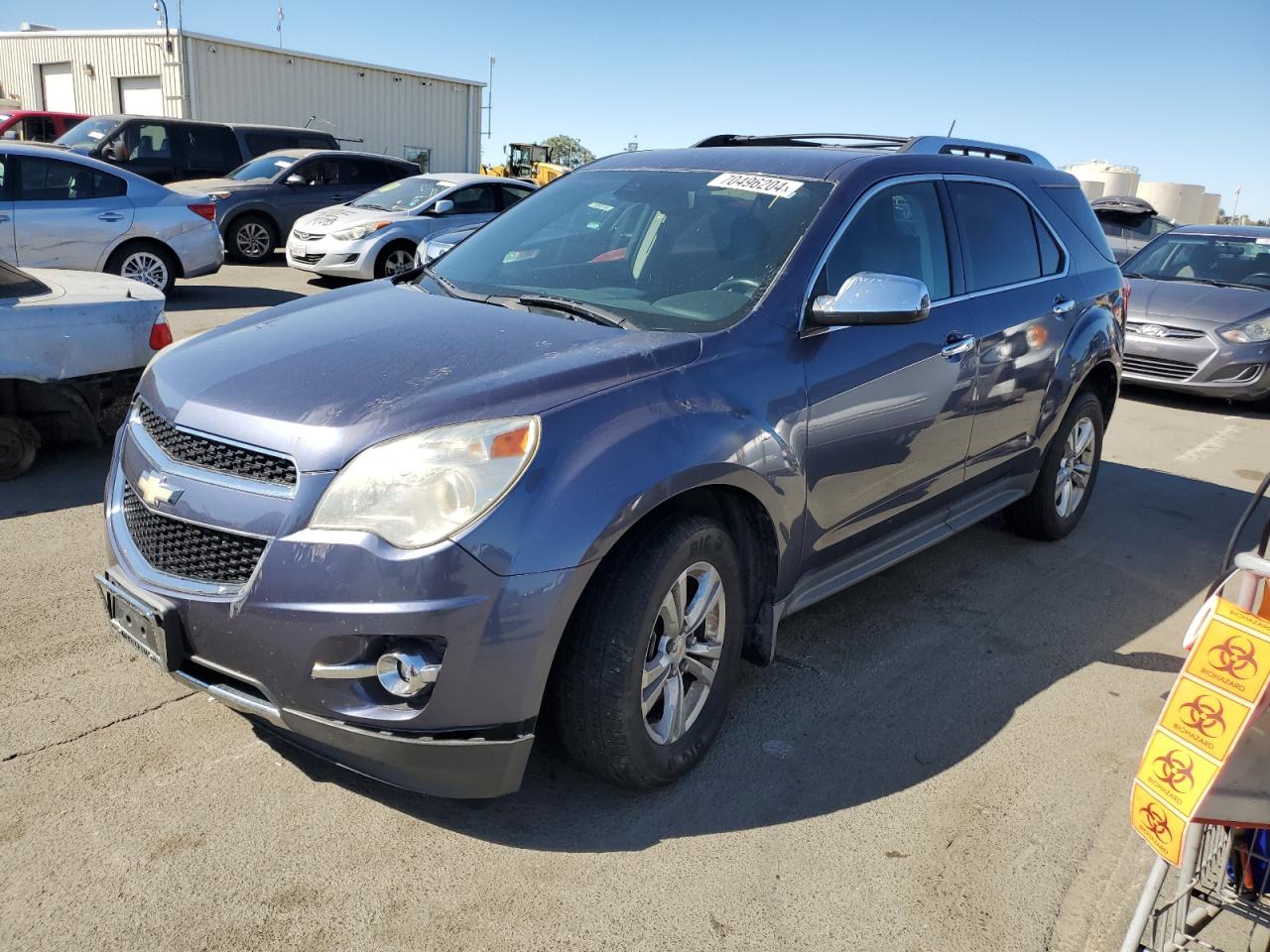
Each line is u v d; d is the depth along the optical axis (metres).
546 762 2.99
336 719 2.36
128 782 2.75
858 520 3.51
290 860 2.49
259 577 2.37
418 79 24.41
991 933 2.41
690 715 2.91
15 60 25.84
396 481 2.33
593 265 3.53
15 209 9.32
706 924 2.37
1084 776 3.09
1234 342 8.62
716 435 2.74
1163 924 1.86
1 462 5.09
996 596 4.49
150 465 2.68
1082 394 5.00
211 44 20.84
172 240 10.25
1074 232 4.92
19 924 2.23
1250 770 1.61
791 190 3.55
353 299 3.48
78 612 3.71
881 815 2.83
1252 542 5.45
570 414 2.51
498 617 2.33
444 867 2.51
